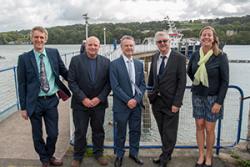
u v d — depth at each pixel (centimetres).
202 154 408
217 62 363
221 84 367
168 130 396
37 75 369
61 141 518
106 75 397
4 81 815
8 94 783
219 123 432
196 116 395
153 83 409
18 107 736
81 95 383
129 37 395
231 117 571
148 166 412
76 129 401
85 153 441
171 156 435
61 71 403
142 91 401
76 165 407
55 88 391
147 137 642
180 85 380
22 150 473
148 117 645
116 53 1905
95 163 420
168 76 384
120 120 400
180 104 383
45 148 405
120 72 391
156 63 398
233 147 461
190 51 3647
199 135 404
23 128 586
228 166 406
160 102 397
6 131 569
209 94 377
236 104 548
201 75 369
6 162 428
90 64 391
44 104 380
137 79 399
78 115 397
